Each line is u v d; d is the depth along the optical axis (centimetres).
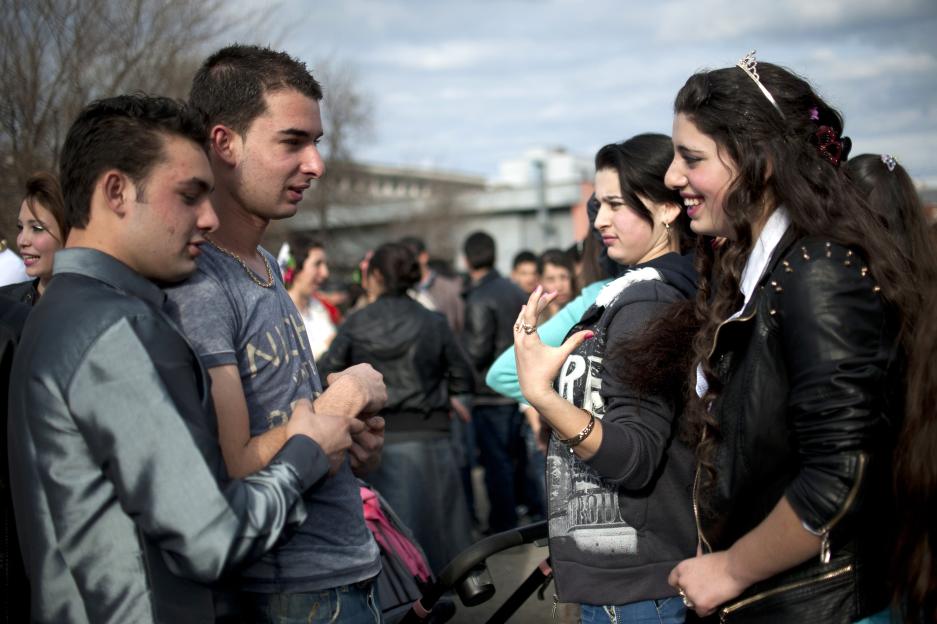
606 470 221
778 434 188
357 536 219
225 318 199
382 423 230
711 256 226
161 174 183
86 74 632
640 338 229
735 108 195
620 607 235
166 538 168
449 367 527
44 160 608
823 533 177
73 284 181
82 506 173
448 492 514
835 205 189
